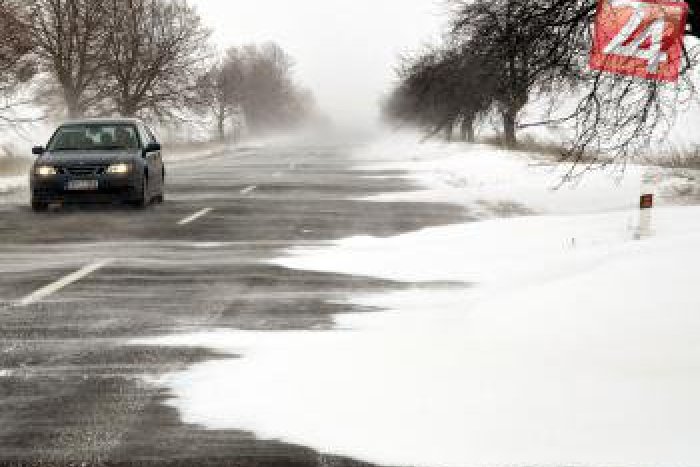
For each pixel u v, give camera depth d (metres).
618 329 5.96
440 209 16.14
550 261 9.05
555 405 4.82
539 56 14.74
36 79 40.62
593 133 14.14
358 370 5.53
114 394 5.09
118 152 15.30
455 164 30.77
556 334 6.11
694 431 4.38
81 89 40.09
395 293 8.08
